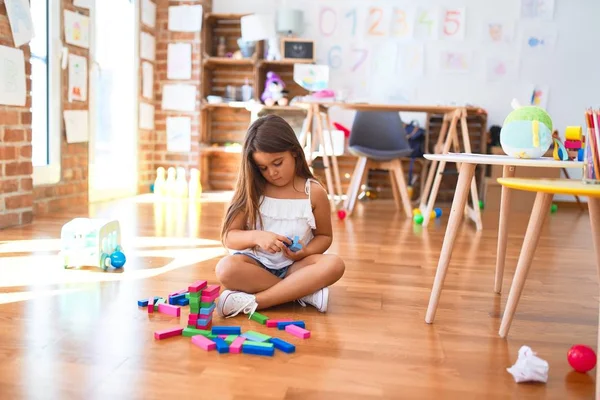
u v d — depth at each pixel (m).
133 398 1.01
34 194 3.13
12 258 2.05
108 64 4.10
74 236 1.93
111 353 1.21
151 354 1.21
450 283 1.93
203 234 2.69
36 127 3.19
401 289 1.83
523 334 1.43
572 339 1.41
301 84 4.76
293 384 1.09
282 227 1.62
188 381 1.08
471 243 2.73
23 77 2.75
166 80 4.79
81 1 3.50
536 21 4.78
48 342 1.25
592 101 4.80
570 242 2.88
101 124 4.10
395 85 4.91
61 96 3.34
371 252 2.43
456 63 4.86
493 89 4.86
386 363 1.21
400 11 4.86
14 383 1.05
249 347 1.23
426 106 3.48
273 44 4.75
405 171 4.89
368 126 3.94
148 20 4.59
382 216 3.66
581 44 4.77
